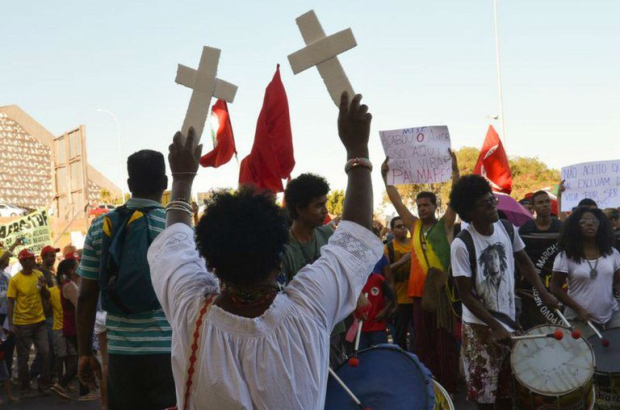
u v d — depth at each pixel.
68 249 12.23
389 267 8.20
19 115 73.56
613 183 9.70
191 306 2.26
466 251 5.59
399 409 3.41
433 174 8.12
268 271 2.21
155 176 4.52
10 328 10.60
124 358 4.33
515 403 5.39
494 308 5.62
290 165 6.82
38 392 10.73
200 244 2.24
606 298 6.71
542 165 55.75
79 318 4.59
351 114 2.37
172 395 4.37
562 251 6.80
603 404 6.05
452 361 8.19
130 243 4.31
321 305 2.20
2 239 17.86
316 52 2.38
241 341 2.14
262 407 2.11
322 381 2.18
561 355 5.25
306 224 4.99
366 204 2.34
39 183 74.25
